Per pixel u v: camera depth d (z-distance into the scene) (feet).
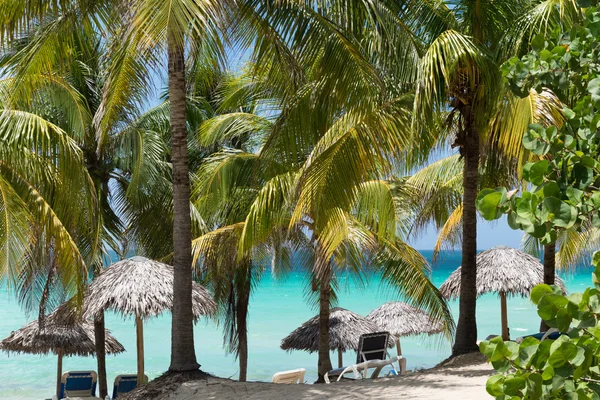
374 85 28.99
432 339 91.35
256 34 29.37
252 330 105.19
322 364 40.42
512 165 35.76
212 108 55.57
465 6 31.81
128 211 49.26
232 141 53.72
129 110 38.22
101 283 36.04
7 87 35.06
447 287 48.06
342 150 28.50
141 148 44.96
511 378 3.96
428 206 50.31
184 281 27.27
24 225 31.83
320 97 30.32
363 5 28.45
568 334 4.08
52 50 31.22
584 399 3.85
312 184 28.60
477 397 20.45
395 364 71.56
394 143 28.84
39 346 45.39
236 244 40.88
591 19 5.86
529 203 4.61
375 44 29.68
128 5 24.06
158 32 22.57
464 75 30.19
